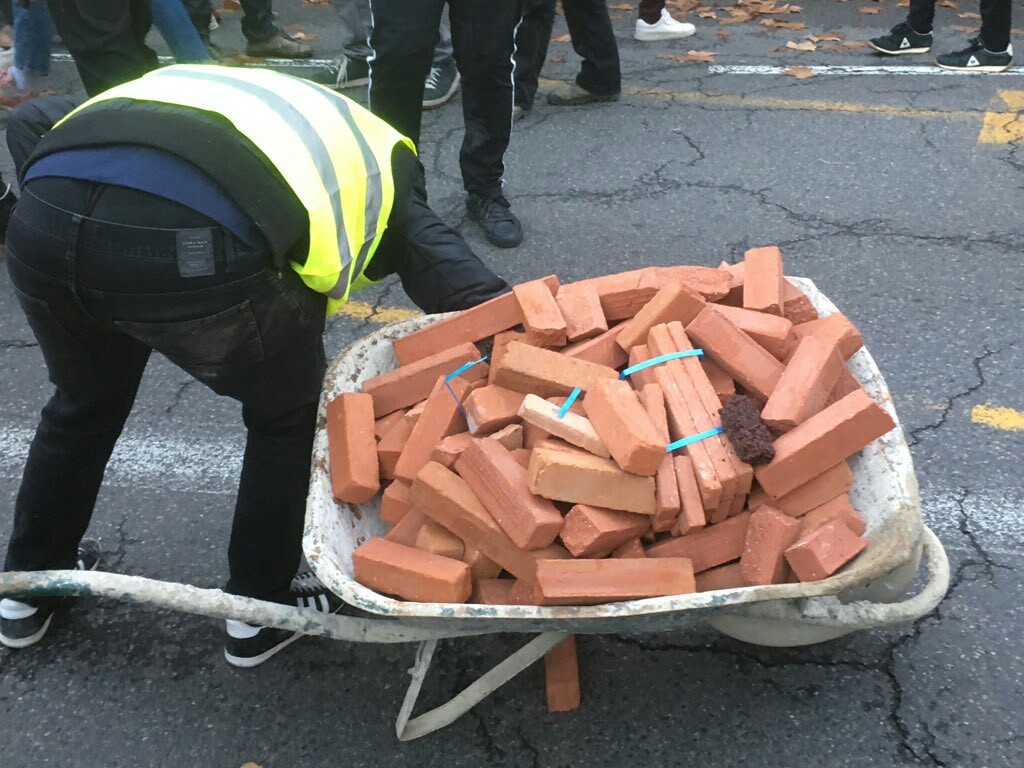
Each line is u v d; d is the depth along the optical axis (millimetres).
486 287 2150
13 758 2164
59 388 2023
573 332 2203
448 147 4906
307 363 1888
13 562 2242
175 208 1530
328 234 1654
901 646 2303
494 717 2207
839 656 2289
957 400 3068
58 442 2076
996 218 4086
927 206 4195
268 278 1629
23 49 5426
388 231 2076
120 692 2295
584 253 3980
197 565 2635
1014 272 3703
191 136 1555
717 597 1642
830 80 5641
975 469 2811
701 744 2135
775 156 4707
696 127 5059
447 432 2105
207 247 1544
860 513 1934
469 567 1894
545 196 4422
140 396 3270
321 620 1829
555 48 6316
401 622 1818
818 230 4051
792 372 1997
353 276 1811
